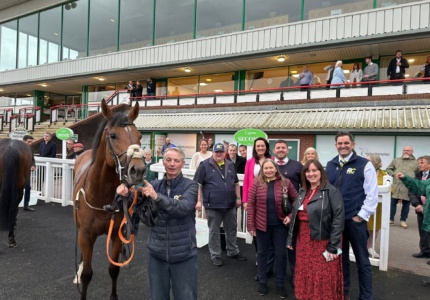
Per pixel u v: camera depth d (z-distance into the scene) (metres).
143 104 16.84
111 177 2.96
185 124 13.90
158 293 2.50
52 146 9.15
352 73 12.05
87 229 3.08
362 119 10.30
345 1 12.84
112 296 3.33
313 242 3.12
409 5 11.18
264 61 14.66
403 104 10.36
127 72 17.75
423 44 11.70
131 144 2.56
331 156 11.35
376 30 11.73
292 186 3.75
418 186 4.18
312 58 13.93
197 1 16.62
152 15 18.05
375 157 5.21
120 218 3.05
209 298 3.60
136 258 4.75
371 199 3.27
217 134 13.77
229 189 4.59
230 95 14.45
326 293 3.02
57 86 22.27
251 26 15.09
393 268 4.53
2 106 26.06
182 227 2.49
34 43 22.45
